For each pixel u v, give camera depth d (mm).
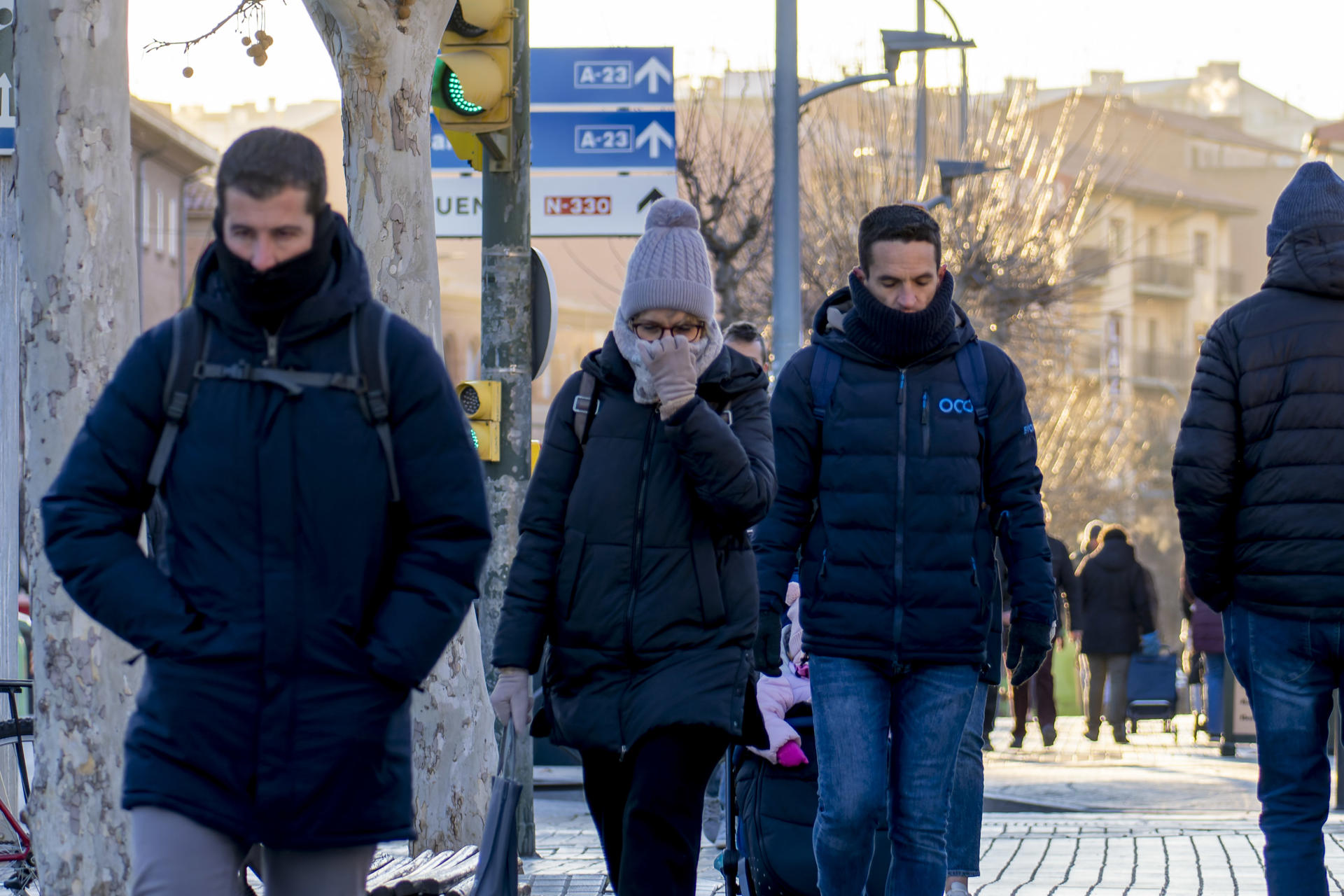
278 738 11531
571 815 40688
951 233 106562
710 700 15391
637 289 15945
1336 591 18031
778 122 51844
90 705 19844
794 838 20562
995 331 109625
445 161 48625
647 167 49938
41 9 19844
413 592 11922
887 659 17547
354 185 26375
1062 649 73750
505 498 30766
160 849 11445
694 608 15602
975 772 21344
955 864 21312
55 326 19875
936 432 17656
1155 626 63875
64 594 19844
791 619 21266
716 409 16266
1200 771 51312
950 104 109500
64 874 19812
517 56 30594
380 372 11938
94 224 19938
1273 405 18234
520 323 30875
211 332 11938
